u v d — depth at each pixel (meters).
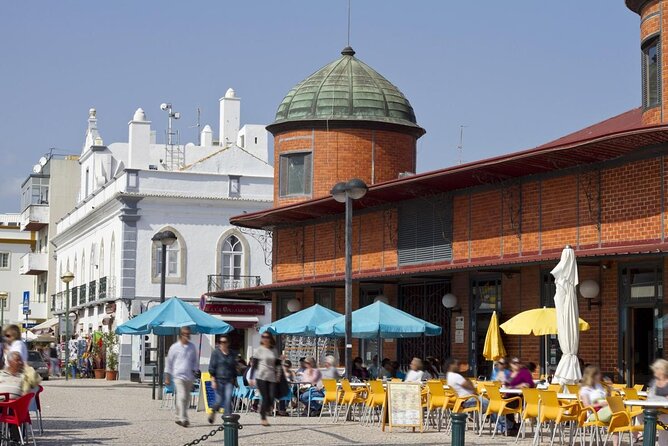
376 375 32.88
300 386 28.12
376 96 41.28
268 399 23.06
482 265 28.05
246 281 55.47
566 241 26.94
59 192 81.75
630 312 25.34
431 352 32.88
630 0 26.78
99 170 67.12
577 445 20.33
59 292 72.06
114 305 55.56
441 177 29.42
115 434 21.03
